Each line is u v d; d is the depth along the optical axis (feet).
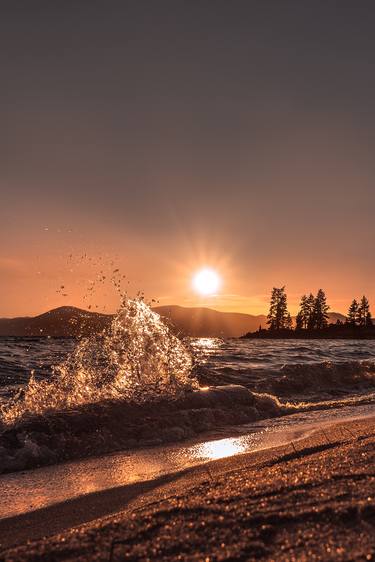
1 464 22.75
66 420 26.61
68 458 24.40
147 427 28.22
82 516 15.99
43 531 14.74
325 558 8.75
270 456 22.02
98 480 20.44
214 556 9.45
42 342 101.45
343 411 36.27
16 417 27.20
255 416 34.06
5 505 17.38
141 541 10.52
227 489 13.82
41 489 19.39
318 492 12.34
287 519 10.77
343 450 18.11
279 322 335.26
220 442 27.04
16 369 56.85
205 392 34.53
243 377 51.44
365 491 12.05
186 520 11.37
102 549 10.30
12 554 10.41
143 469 21.95
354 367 55.83
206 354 74.79
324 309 335.26
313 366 53.83
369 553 8.67
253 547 9.66
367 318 339.98
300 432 28.66
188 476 19.99
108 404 29.68
